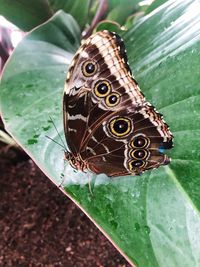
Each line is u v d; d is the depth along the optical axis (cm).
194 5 13
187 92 11
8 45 18
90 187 11
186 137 11
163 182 10
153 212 10
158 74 12
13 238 17
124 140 10
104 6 19
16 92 12
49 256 17
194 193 10
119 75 10
